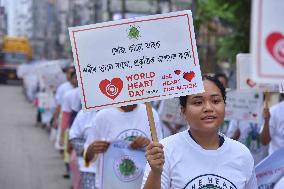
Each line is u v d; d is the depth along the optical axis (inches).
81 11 2827.3
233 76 619.2
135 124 265.9
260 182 226.2
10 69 2425.0
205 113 166.7
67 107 463.8
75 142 336.5
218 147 168.7
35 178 525.0
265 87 273.9
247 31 654.5
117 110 267.1
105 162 261.3
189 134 169.6
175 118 385.7
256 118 323.3
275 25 112.7
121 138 264.5
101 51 182.7
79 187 350.6
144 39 181.0
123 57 182.1
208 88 169.5
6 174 543.8
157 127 268.7
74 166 367.2
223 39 684.7
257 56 112.8
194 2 709.9
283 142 299.0
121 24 181.6
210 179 163.9
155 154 160.7
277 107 301.0
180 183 164.4
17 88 2273.6
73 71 576.4
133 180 258.1
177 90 177.3
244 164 167.2
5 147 730.8
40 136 848.9
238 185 164.6
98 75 182.9
